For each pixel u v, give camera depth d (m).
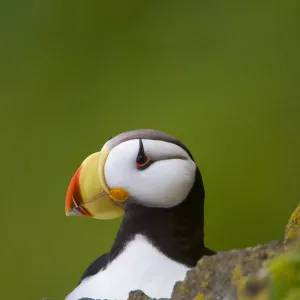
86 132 4.61
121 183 3.88
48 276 4.50
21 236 4.53
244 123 4.51
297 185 4.47
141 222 3.88
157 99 4.55
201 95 4.53
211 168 4.48
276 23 4.59
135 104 4.57
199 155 4.49
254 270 3.72
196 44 4.64
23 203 4.55
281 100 4.52
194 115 4.52
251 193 4.47
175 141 3.89
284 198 4.47
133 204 3.88
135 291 3.78
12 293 4.51
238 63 4.55
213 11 4.67
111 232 4.48
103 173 3.88
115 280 3.86
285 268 3.68
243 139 4.50
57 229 4.52
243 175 4.48
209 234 4.47
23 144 4.65
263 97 4.52
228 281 3.73
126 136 3.89
